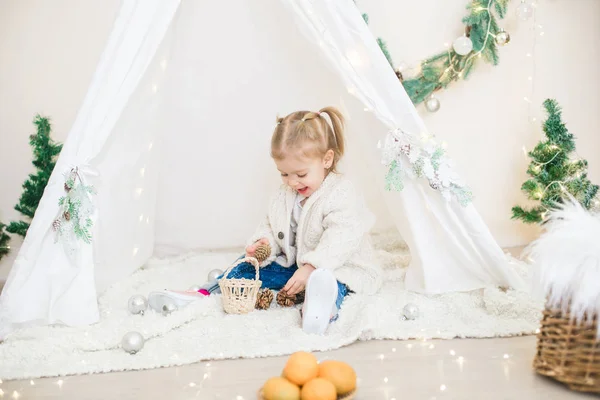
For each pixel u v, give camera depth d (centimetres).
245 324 187
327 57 196
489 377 153
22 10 271
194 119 269
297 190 213
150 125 236
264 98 270
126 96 191
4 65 273
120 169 221
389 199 212
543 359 150
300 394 136
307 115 208
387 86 198
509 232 294
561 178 252
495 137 289
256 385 152
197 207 282
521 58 283
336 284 181
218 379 156
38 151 255
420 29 279
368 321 180
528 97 287
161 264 260
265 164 279
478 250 206
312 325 179
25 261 186
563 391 145
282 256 222
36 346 173
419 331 181
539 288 150
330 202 208
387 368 160
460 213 202
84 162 188
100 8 273
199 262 258
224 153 277
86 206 188
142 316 191
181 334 181
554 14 281
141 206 247
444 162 200
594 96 289
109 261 226
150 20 190
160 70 231
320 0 192
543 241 153
